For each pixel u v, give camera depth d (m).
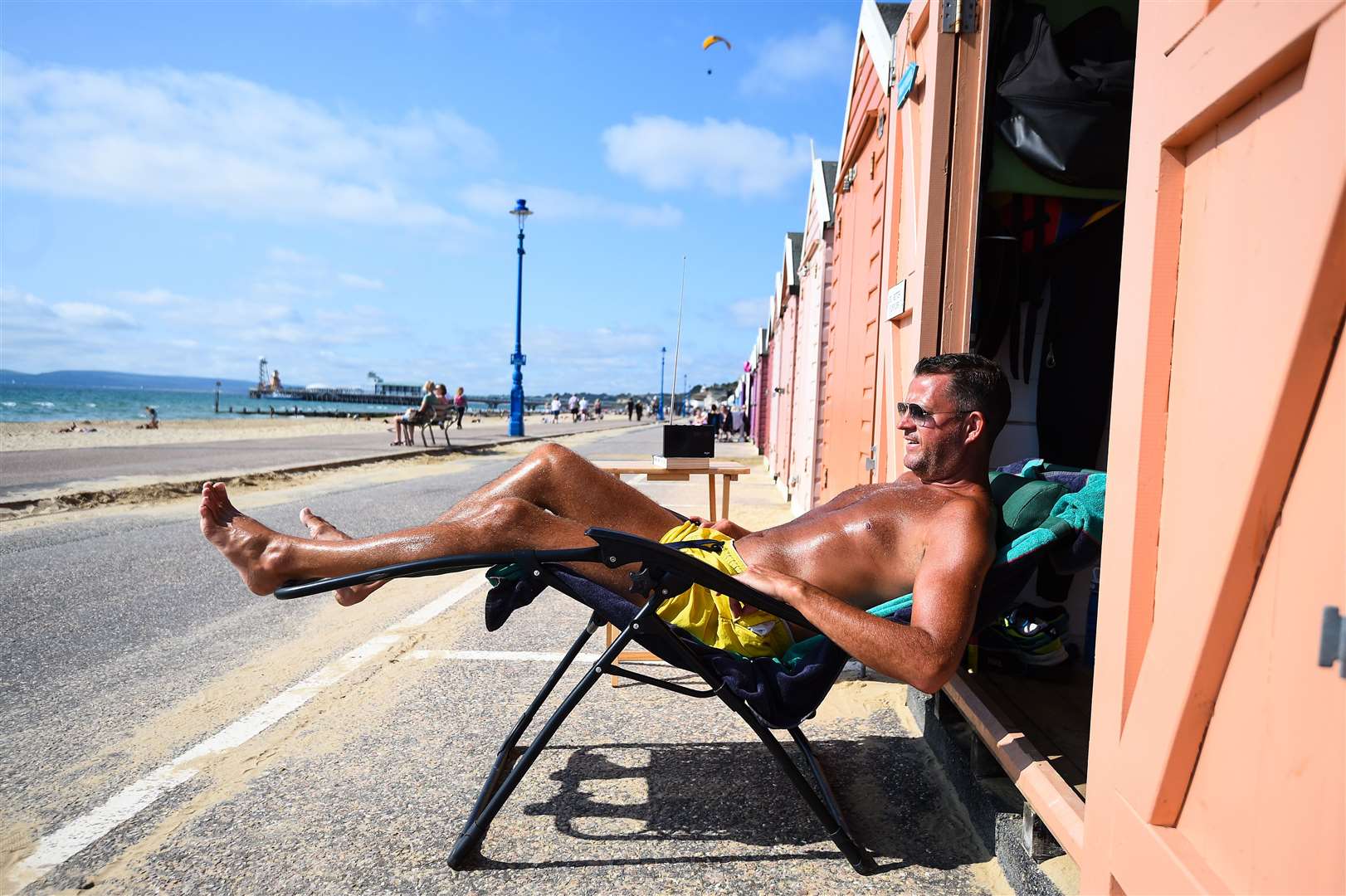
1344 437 1.01
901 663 1.90
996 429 2.39
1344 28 0.98
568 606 4.97
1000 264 3.40
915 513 2.30
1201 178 1.37
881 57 4.31
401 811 2.46
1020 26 3.26
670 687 2.20
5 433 25.00
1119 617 1.54
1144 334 1.47
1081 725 2.61
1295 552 1.10
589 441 23.31
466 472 13.28
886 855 2.27
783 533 2.45
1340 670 0.98
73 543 6.52
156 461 13.84
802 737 2.55
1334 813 0.99
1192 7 1.35
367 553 2.24
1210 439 1.29
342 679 3.60
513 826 2.39
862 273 5.12
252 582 2.29
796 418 9.58
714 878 2.14
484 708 3.29
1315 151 1.04
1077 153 3.07
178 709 3.26
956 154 3.22
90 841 2.29
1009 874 2.11
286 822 2.39
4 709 3.24
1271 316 1.13
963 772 2.55
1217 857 1.25
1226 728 1.25
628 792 2.61
